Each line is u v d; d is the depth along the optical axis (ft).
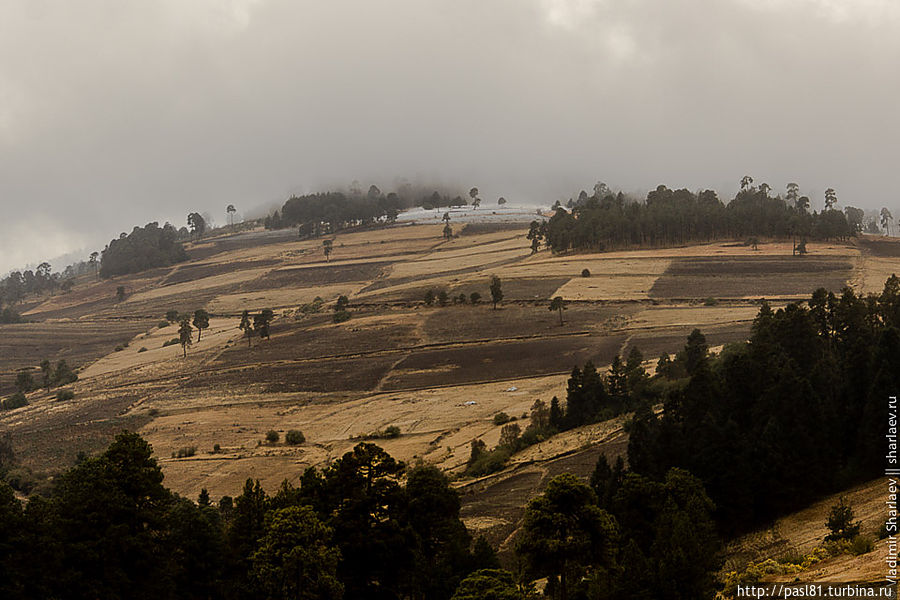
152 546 146.92
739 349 321.52
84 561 138.82
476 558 164.45
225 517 245.65
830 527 155.12
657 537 145.07
